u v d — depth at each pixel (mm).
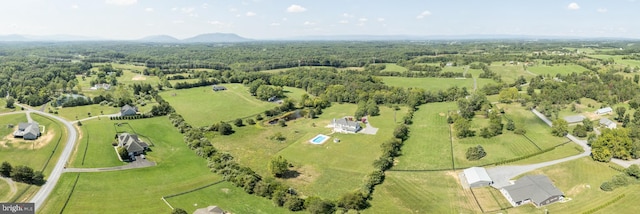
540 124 156875
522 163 116562
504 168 113000
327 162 120562
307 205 88062
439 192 98688
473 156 119812
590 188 98062
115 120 161750
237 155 127500
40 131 142500
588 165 113188
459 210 89438
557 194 91812
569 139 137375
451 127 158000
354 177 109062
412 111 184500
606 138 118125
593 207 87250
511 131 148125
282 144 138750
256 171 113750
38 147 124125
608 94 194250
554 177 105625
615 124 149875
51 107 186375
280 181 106375
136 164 114250
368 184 99500
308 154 127812
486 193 97688
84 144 128000
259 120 173750
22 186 94000
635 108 176000
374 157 124125
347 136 147125
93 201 90188
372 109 180875
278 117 180875
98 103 195750
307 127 161750
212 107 196125
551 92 198250
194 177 106500
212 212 82812
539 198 90750
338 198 93875
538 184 96250
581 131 139375
